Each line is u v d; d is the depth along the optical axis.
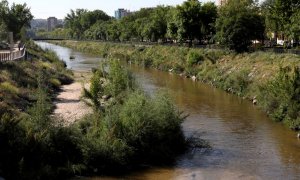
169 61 76.31
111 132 23.70
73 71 68.62
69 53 125.06
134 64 88.00
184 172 23.00
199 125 33.09
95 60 95.56
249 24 58.81
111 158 22.69
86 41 160.00
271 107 36.41
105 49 120.81
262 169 23.73
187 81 59.06
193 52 67.62
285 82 35.16
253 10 69.00
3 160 20.33
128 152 23.47
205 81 57.53
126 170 22.94
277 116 34.28
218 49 65.69
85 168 22.03
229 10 62.28
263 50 56.84
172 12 91.25
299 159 25.44
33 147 21.34
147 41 117.56
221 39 61.03
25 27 113.31
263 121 34.34
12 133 21.44
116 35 140.50
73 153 22.70
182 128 30.44
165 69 74.06
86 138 22.98
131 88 32.53
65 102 38.62
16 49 75.62
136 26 122.50
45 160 21.53
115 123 24.33
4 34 93.38
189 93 48.22
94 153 22.52
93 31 176.00
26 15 105.94
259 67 48.38
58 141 22.67
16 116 25.64
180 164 24.30
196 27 77.25
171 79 61.22
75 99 40.28
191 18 77.06
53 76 52.81
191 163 24.48
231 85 49.47
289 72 41.00
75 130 23.81
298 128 31.17
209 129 31.94
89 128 25.19
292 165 24.42
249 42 59.69
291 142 28.77
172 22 83.06
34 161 21.12
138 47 99.88
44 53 85.44
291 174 23.00
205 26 76.38
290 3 47.66
